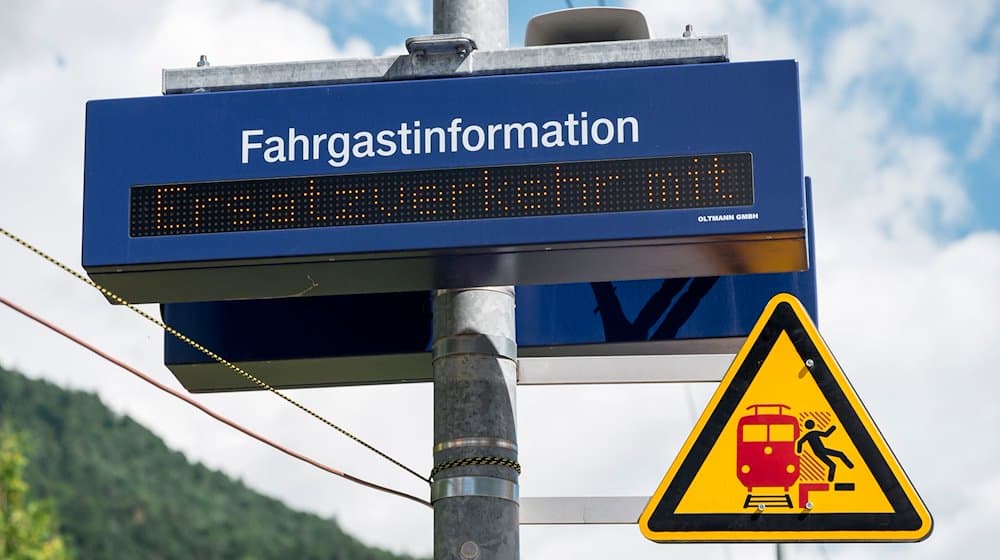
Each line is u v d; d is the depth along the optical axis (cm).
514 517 719
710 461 636
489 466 718
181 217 723
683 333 945
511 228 700
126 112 738
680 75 711
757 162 698
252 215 718
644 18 766
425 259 709
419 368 979
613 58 716
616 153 704
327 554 4131
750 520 628
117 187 730
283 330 953
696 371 970
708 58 716
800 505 628
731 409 641
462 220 704
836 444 634
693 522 630
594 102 711
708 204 695
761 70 709
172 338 961
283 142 725
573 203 700
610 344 948
